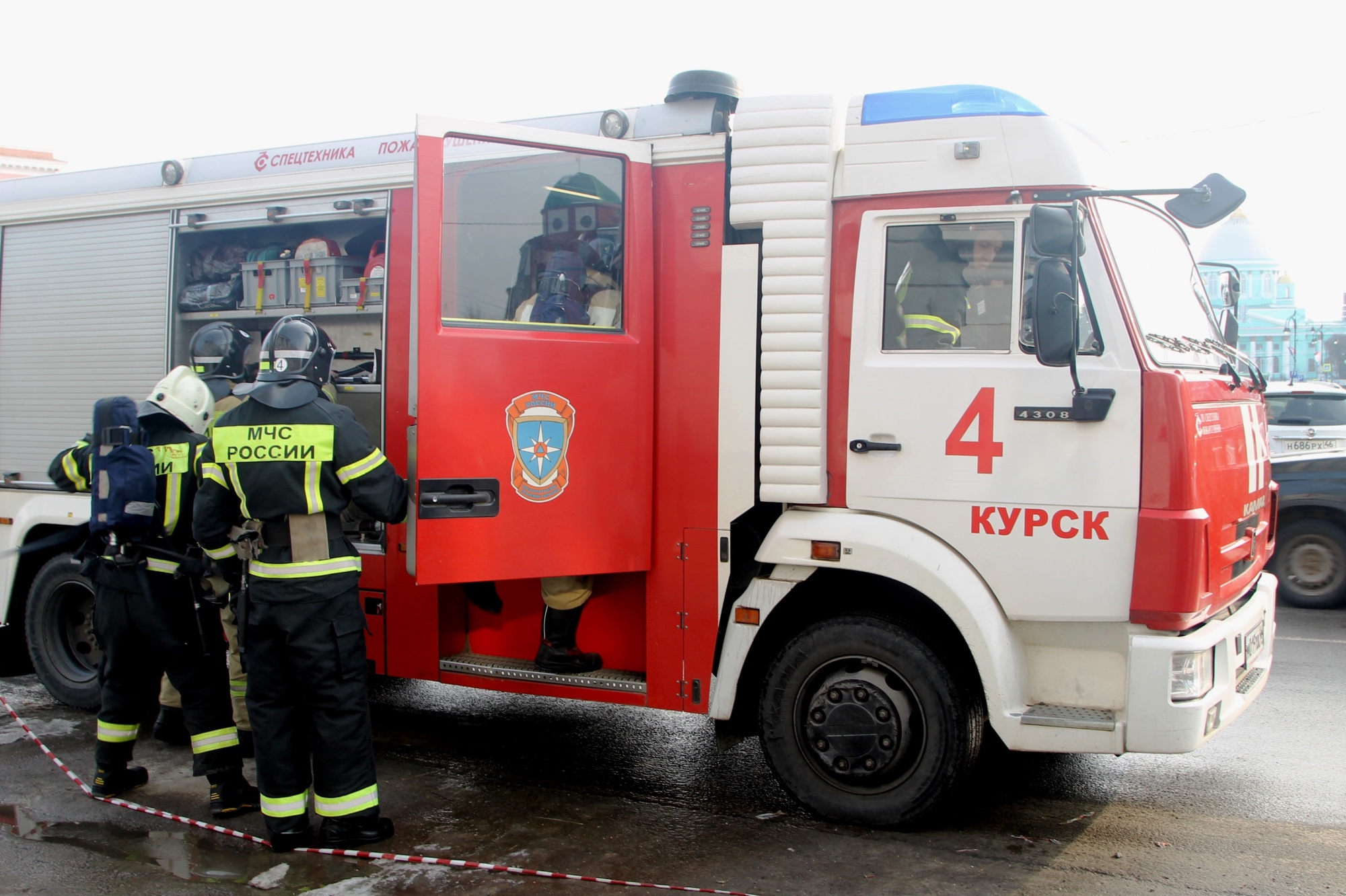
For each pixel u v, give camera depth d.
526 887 3.45
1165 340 3.75
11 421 5.79
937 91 3.86
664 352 4.22
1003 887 3.43
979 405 3.69
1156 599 3.44
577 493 4.13
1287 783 4.43
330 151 4.95
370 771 3.85
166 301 5.38
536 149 4.05
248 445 3.72
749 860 3.66
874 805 3.87
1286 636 7.12
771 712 4.02
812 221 3.88
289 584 3.69
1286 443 10.15
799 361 3.90
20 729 5.39
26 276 5.77
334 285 5.11
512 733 5.32
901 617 3.88
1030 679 3.74
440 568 3.88
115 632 4.20
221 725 4.14
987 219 3.73
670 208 4.20
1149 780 4.49
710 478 4.13
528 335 4.06
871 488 3.85
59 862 3.72
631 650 4.50
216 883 3.53
